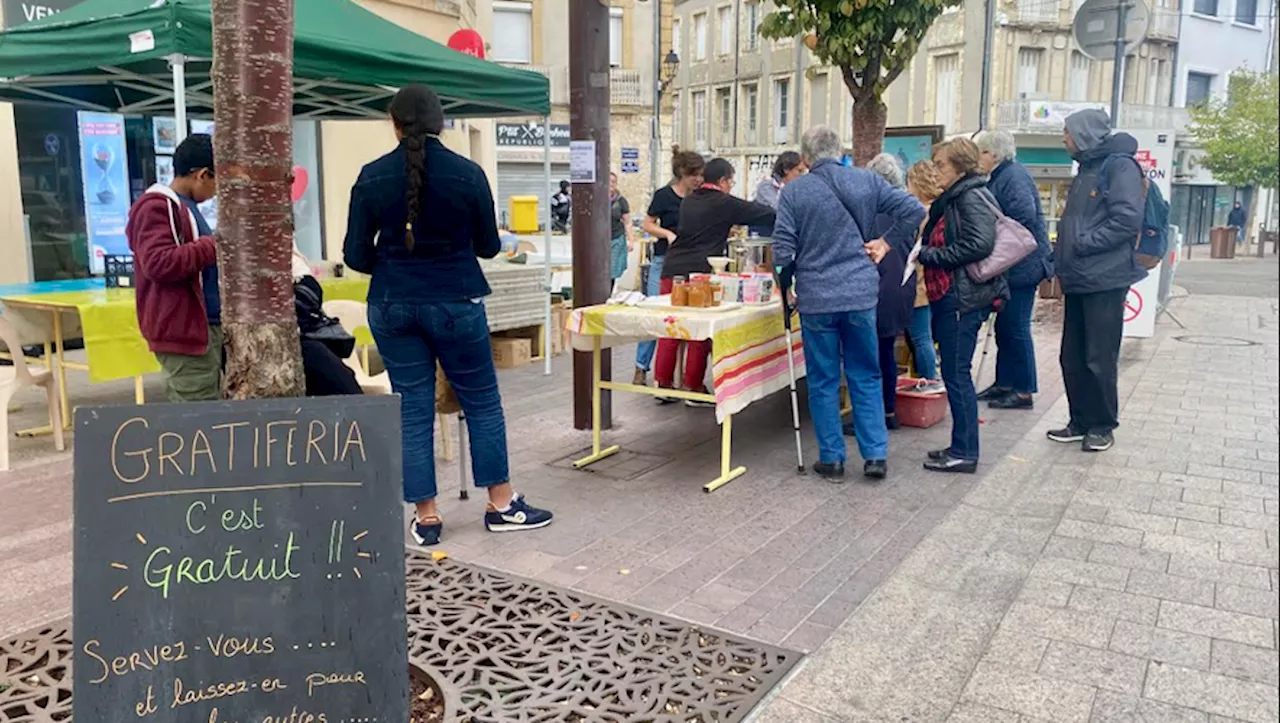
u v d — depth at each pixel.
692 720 2.68
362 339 5.43
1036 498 4.58
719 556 3.91
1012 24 28.34
